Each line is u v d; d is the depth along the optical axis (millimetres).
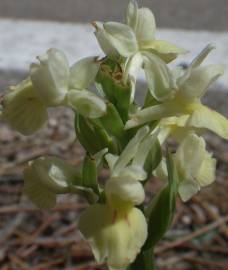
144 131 70
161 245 126
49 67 71
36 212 134
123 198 71
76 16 250
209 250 126
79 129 73
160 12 253
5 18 231
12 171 144
